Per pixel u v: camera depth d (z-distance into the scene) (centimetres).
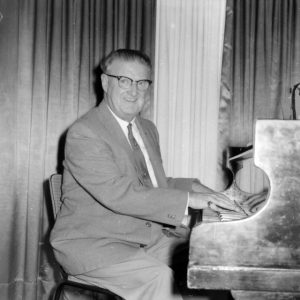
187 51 319
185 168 318
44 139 290
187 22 319
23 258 286
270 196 127
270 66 312
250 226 127
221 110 310
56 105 291
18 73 289
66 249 179
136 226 187
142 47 300
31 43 290
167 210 164
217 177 310
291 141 126
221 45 321
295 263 126
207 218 165
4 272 282
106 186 174
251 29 312
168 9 318
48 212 290
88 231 182
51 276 287
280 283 125
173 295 169
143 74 206
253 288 126
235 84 310
